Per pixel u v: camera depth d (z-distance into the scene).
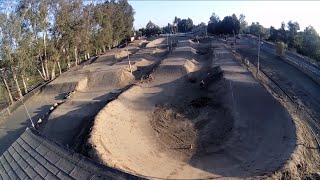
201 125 31.75
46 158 23.05
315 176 20.84
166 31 152.75
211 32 116.19
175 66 51.47
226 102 35.44
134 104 38.66
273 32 99.44
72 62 86.19
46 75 64.25
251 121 30.16
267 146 25.33
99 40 85.12
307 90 37.81
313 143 25.20
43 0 56.94
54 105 41.97
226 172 22.44
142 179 17.34
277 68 48.44
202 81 44.62
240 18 129.50
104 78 52.06
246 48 69.25
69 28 64.50
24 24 53.94
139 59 65.00
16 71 52.50
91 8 78.06
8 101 53.53
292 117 28.55
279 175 20.16
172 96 41.22
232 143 26.94
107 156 22.97
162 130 31.31
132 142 28.11
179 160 25.33
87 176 18.97
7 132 38.03
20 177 23.05
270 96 33.97
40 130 35.03
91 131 27.44
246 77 41.16
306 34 70.56
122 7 112.12
